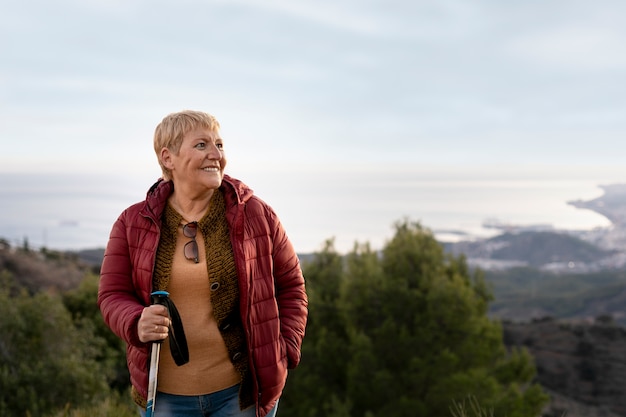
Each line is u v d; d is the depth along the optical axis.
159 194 2.78
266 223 2.83
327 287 17.81
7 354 16.16
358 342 14.98
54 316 17.47
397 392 14.42
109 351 20.70
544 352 49.12
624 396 39.59
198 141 2.70
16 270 41.94
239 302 2.72
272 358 2.75
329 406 14.51
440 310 15.11
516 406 13.11
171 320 2.53
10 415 14.17
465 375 13.74
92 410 6.16
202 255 2.72
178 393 2.72
